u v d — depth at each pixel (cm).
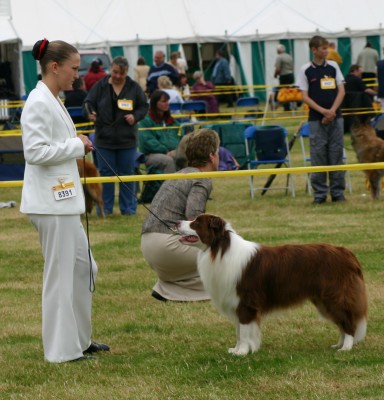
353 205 1397
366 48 2881
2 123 2812
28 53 3184
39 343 697
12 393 564
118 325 748
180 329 729
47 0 3209
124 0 3272
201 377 583
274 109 2931
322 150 1382
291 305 627
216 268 618
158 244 801
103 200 1392
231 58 3381
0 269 1017
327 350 648
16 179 1692
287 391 546
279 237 1138
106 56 3023
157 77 2445
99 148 1331
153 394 549
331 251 632
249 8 3378
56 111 601
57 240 605
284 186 1666
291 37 3281
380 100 2166
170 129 1505
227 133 1698
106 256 1064
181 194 796
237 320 632
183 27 3262
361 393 538
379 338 675
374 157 1444
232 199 1526
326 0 3378
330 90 1373
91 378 587
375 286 849
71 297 620
